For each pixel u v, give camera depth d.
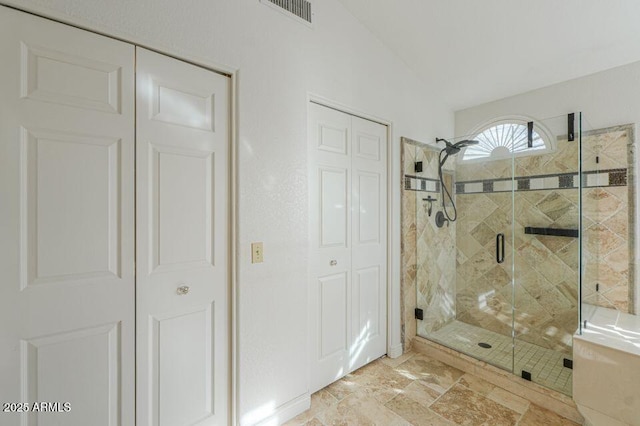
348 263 2.16
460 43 2.21
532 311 2.34
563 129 2.20
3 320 1.00
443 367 2.28
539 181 2.32
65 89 1.10
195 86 1.40
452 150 2.77
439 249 2.80
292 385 1.73
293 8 1.75
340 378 2.11
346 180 2.14
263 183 1.61
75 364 1.12
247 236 1.55
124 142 1.21
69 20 1.09
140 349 1.26
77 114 1.12
